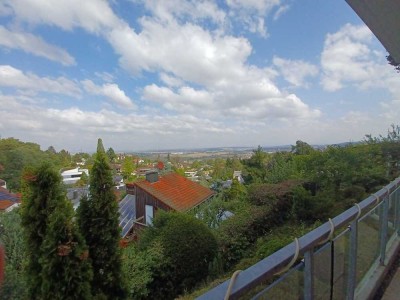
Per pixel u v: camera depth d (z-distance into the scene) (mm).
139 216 15867
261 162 14555
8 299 4289
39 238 4277
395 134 8117
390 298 2254
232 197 13664
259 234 7402
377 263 2514
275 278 1163
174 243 6809
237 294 866
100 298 4680
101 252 5043
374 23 3846
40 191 4301
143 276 6199
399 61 5570
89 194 5250
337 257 1736
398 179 3223
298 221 7027
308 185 7703
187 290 6410
